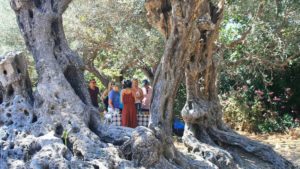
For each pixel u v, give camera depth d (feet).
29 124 17.56
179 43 20.15
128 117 30.12
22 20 20.15
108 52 50.62
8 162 15.26
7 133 17.17
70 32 44.60
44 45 19.53
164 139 17.54
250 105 45.34
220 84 48.24
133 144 16.11
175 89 20.48
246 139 24.16
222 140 24.25
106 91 39.04
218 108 25.36
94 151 15.84
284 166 23.00
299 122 44.11
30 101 18.86
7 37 46.11
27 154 15.84
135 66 46.62
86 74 58.54
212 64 25.13
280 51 41.68
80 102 18.25
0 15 46.62
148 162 15.88
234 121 45.21
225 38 45.11
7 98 18.79
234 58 45.24
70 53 20.15
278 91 46.98
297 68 46.50
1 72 18.69
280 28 40.04
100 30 44.86
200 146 22.57
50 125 17.17
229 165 21.17
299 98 46.42
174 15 19.92
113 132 17.79
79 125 17.12
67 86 18.53
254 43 41.60
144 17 42.91
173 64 20.29
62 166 14.47
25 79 19.16
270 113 44.73
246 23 42.29
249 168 21.89
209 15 22.95
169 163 16.78
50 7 20.29
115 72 51.98
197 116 23.82
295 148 34.35
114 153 15.85
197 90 24.63
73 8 44.32
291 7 39.83
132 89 30.94
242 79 46.60
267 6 40.04
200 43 23.98
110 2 43.37
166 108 20.34
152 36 41.96
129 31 42.45
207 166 19.40
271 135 42.24
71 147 16.43
